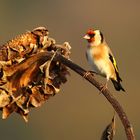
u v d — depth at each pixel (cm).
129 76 3027
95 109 2720
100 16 4000
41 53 603
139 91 2881
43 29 607
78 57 3128
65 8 3916
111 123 577
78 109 2673
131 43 3744
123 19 4022
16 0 3812
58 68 611
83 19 3953
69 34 3766
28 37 605
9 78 598
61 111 2712
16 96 601
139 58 3291
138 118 2711
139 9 4078
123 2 4047
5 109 600
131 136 569
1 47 600
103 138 579
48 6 3884
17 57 600
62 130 2544
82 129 2597
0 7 3809
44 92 606
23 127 2342
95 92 2806
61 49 616
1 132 2308
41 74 604
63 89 2789
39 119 2562
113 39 3878
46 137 2472
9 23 3791
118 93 2719
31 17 3872
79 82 2825
